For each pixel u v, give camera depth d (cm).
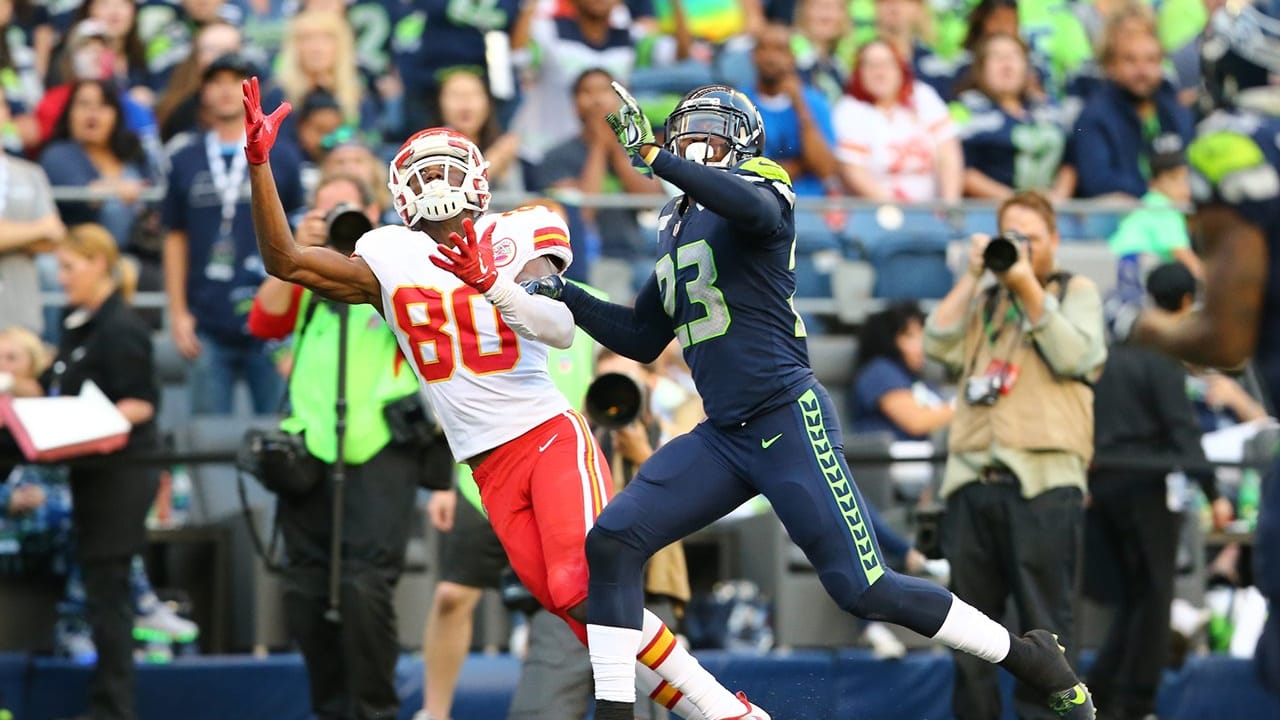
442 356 1709
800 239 2897
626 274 2814
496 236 1756
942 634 1661
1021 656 1683
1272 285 1353
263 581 2558
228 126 2773
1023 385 2191
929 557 2267
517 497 1723
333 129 2884
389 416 2183
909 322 2781
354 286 1698
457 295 1700
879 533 2442
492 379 1709
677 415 2434
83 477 2381
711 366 1634
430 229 1728
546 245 1759
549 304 1634
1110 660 2423
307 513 2217
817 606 2575
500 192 2891
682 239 1647
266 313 2233
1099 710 2420
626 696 1616
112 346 2411
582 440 1728
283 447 2164
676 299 1653
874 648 2527
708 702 1730
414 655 2514
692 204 1656
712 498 1641
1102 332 2198
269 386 2692
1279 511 1384
